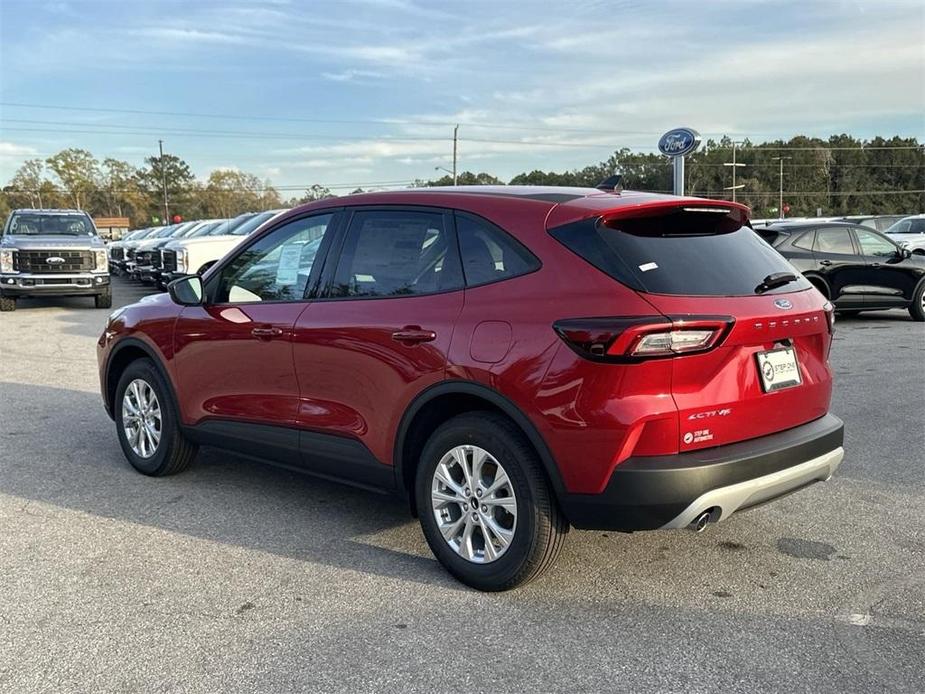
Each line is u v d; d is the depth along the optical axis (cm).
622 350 303
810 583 367
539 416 322
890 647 310
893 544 412
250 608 344
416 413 370
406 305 376
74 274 1634
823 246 1240
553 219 344
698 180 11000
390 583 369
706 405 318
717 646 311
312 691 282
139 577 375
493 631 323
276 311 437
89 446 608
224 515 459
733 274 346
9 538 423
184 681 288
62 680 289
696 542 416
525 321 330
